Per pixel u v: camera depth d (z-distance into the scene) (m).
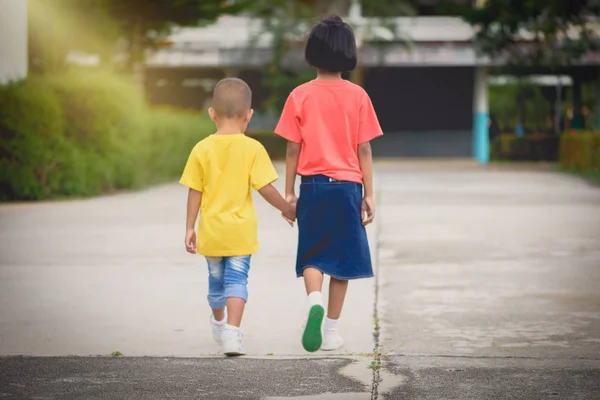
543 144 64.38
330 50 9.53
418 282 14.27
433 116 67.00
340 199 9.53
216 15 43.50
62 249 18.06
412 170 51.19
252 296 13.12
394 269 15.58
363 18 61.91
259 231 20.95
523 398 8.12
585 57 59.06
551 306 12.40
